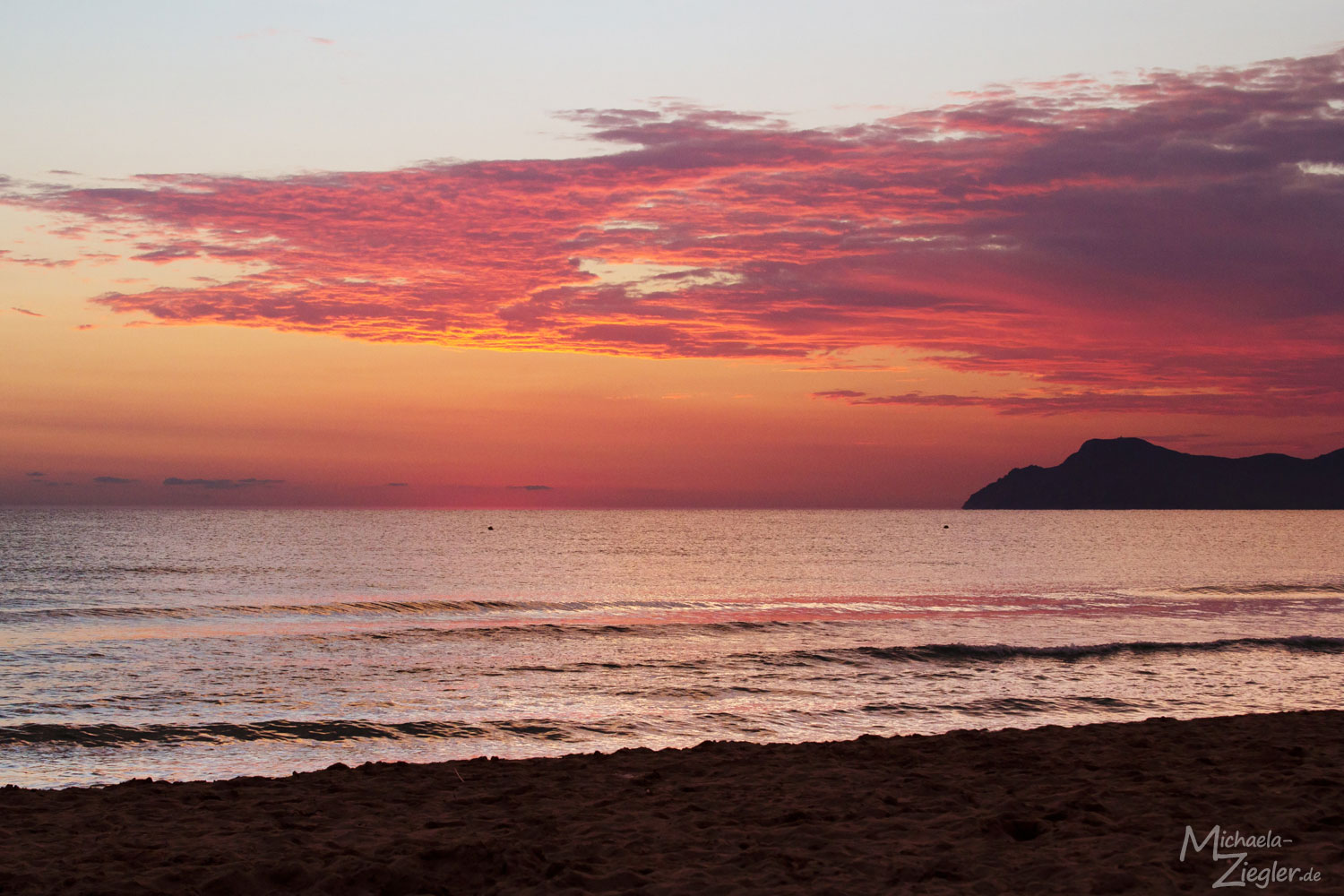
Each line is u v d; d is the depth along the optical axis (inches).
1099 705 727.1
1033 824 269.3
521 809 313.9
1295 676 876.6
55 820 299.4
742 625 1370.6
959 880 218.4
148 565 2486.5
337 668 948.0
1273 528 7052.2
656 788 348.8
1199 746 412.2
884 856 240.4
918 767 380.5
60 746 586.6
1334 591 2012.8
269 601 1660.9
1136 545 4323.3
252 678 877.8
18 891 214.8
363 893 217.2
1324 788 304.7
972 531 6028.5
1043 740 442.6
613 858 245.9
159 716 701.9
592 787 355.3
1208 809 281.7
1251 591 2017.7
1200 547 4185.5
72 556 2847.0
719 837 267.4
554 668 939.3
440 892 218.4
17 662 968.3
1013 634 1279.5
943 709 713.6
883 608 1663.4
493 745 605.0
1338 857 223.1
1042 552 3678.6
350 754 579.2
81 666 948.6
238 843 263.3
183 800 334.6
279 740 610.9
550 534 5226.4
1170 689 803.4
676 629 1318.9
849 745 448.1
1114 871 215.0
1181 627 1369.3
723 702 750.5
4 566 2395.4
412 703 753.6
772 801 318.7
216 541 3818.9
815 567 2783.0
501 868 233.6
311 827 287.4
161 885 219.6
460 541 4237.2
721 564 2928.2
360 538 4443.9
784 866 234.2
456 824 290.8
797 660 989.2
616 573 2490.2
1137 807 287.6
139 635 1203.2
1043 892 204.8
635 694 794.2
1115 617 1514.5
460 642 1161.4
